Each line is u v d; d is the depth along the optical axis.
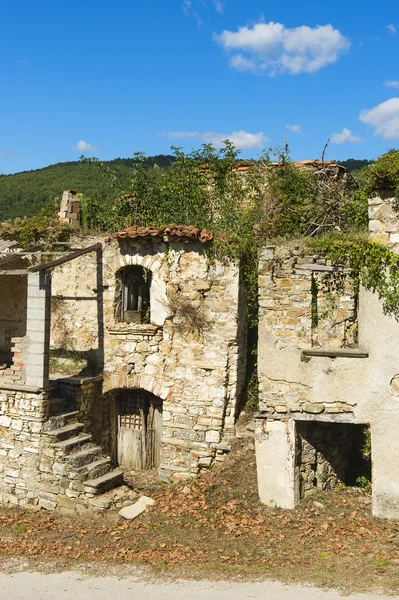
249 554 8.21
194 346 11.66
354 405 9.01
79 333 13.20
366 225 10.28
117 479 11.18
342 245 9.11
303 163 14.84
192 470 11.62
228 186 14.68
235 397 11.48
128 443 13.12
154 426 12.82
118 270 12.52
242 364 11.85
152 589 7.33
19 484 11.29
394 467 8.81
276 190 13.84
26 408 11.22
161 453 11.98
